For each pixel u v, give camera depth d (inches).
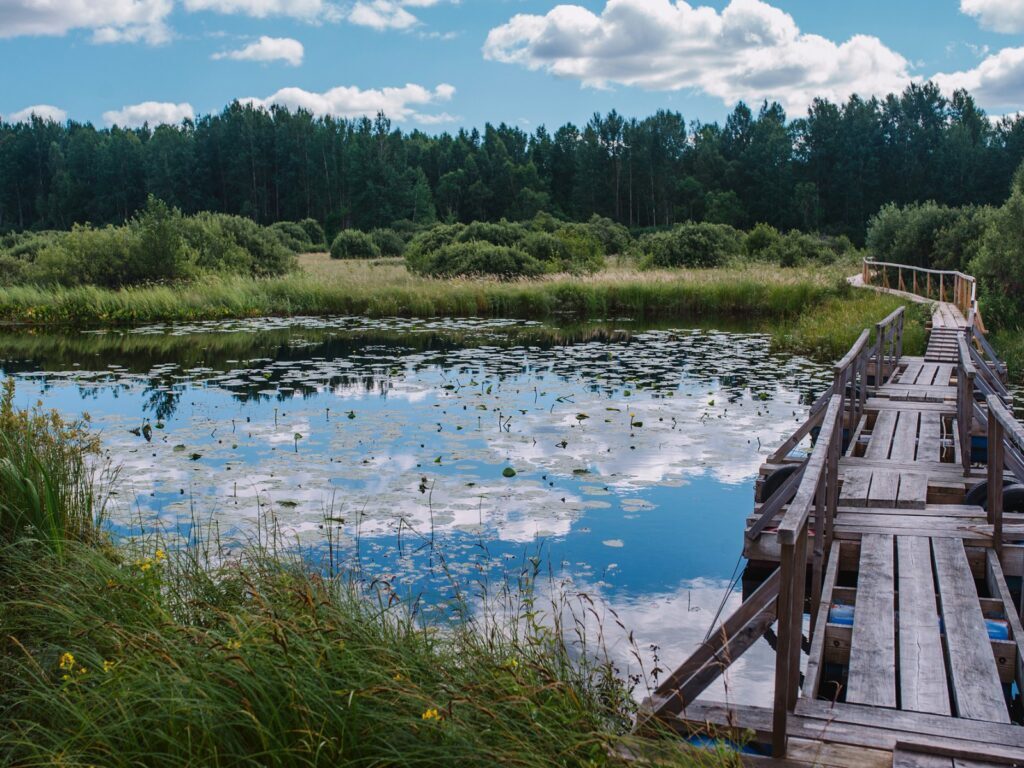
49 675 130.7
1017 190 786.8
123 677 115.2
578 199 3754.9
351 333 760.3
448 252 1126.4
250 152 3964.1
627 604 191.8
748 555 208.5
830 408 185.9
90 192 3878.0
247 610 141.8
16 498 181.9
